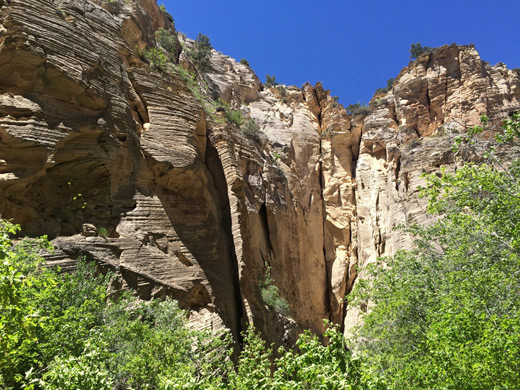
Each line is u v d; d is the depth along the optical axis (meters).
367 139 44.38
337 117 47.38
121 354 9.67
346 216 42.19
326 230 41.88
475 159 13.56
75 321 9.55
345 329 35.69
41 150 13.59
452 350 8.34
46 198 14.25
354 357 7.82
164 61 22.95
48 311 9.34
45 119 14.11
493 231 11.12
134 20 21.95
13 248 9.91
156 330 11.44
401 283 15.30
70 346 8.82
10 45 13.86
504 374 7.45
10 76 14.08
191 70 31.98
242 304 19.98
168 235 17.03
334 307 37.91
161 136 19.14
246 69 47.47
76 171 15.11
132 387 9.22
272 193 30.89
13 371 7.79
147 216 16.59
